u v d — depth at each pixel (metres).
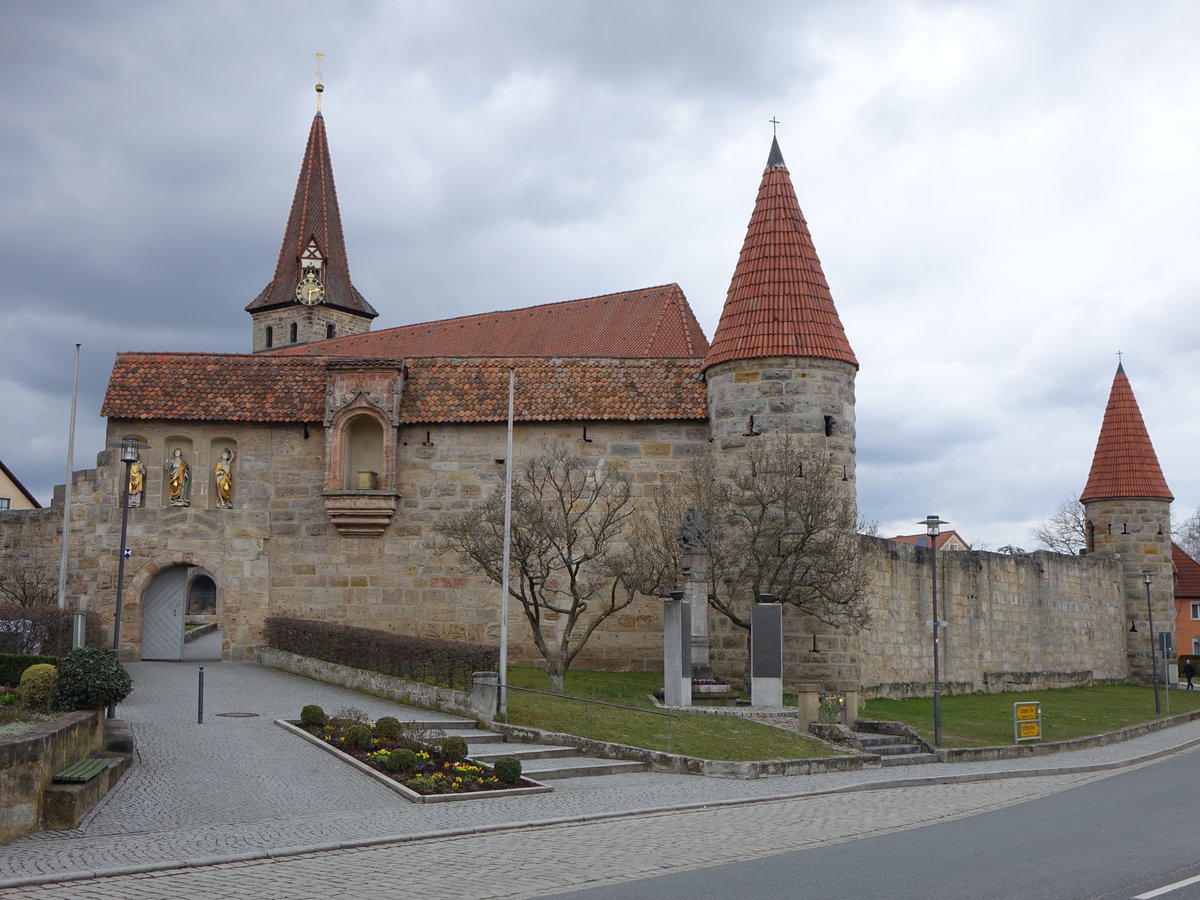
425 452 42.00
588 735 27.42
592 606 40.91
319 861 15.57
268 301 112.25
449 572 41.41
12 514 45.03
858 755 28.66
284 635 39.19
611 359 43.03
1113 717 44.19
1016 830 18.64
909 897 13.19
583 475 40.31
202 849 15.91
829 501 36.97
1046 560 59.12
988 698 49.47
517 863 15.52
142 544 41.44
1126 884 13.95
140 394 42.00
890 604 45.88
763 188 41.91
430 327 81.19
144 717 27.20
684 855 16.25
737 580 37.84
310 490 42.16
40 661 23.56
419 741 24.62
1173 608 67.00
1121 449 67.56
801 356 39.22
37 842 16.23
